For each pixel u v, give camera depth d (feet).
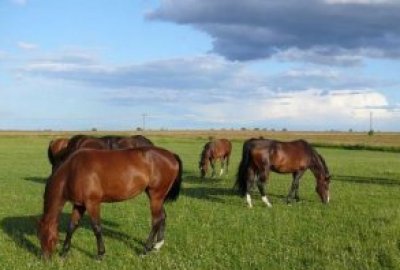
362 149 222.07
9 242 38.37
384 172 104.17
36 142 244.01
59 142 70.44
